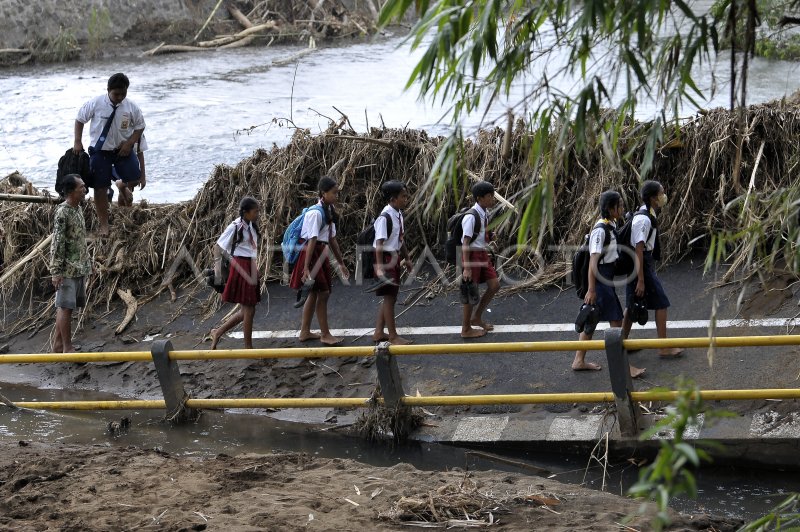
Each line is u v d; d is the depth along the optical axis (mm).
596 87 9320
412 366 21703
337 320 23875
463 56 8570
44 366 23969
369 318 23750
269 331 23703
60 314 23516
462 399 18719
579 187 24422
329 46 68500
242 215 21734
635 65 8523
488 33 8484
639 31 8195
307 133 26781
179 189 34219
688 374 19578
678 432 7066
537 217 9195
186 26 69875
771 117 23219
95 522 13688
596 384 19891
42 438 19609
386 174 25906
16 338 25344
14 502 14531
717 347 18859
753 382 18875
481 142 25469
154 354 20172
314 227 21531
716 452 17219
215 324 24391
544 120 9031
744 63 8758
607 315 19469
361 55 63938
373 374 21500
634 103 9242
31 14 64750
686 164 23781
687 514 14742
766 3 9750
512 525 13680
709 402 18516
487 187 21141
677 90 9023
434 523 13734
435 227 25328
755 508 15828
